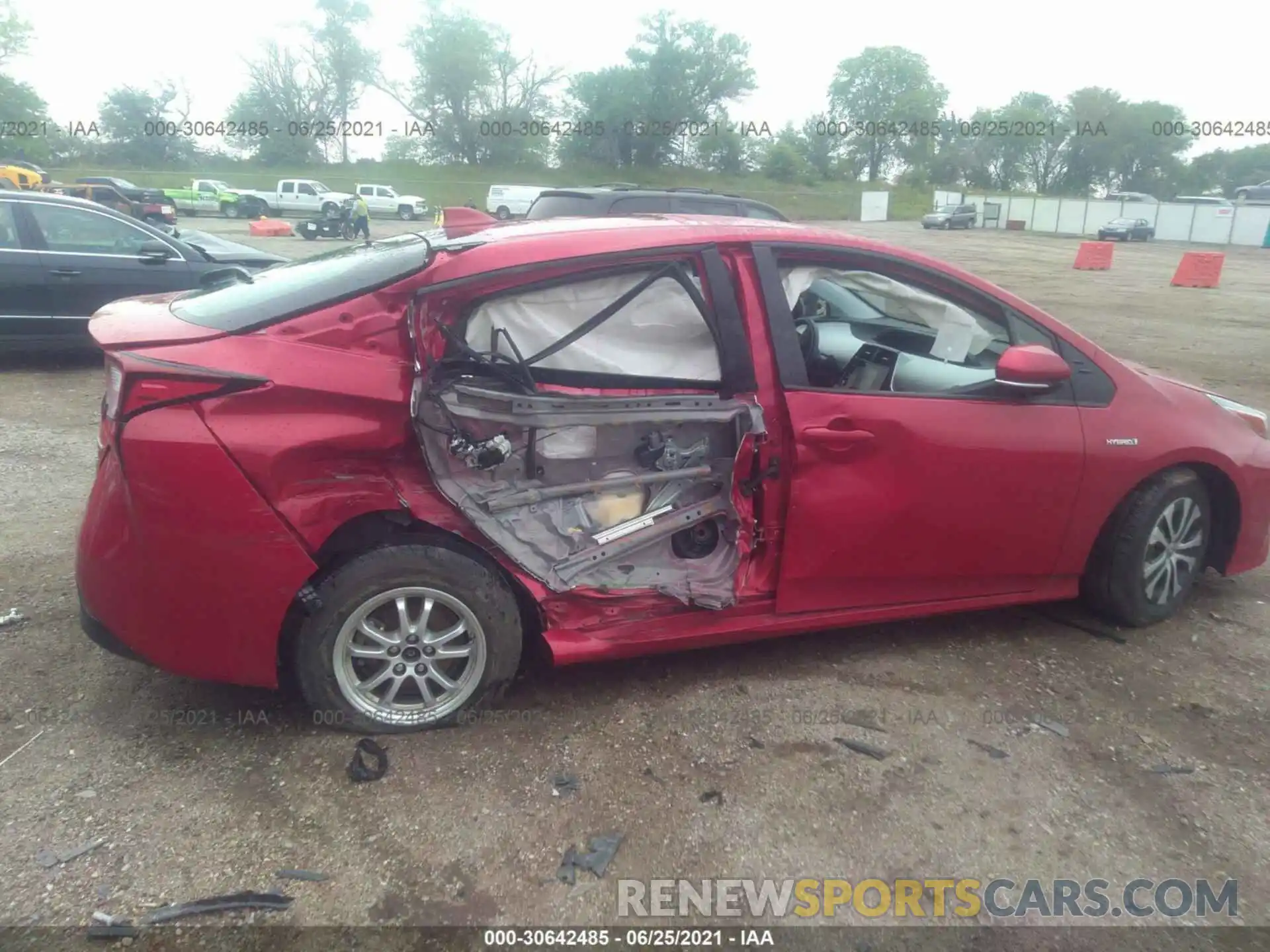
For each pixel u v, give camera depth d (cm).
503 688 306
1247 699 342
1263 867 258
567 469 307
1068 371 340
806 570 329
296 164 5969
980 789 285
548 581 299
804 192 6241
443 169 5956
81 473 555
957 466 337
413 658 294
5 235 805
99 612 278
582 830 260
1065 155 7088
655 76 6194
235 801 265
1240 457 397
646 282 307
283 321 274
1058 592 383
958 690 341
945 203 5809
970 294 362
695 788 279
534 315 299
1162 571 390
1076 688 346
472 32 5959
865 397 327
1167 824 273
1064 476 357
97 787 269
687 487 321
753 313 320
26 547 438
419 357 279
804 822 267
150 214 2956
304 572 272
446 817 262
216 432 262
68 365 876
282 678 306
